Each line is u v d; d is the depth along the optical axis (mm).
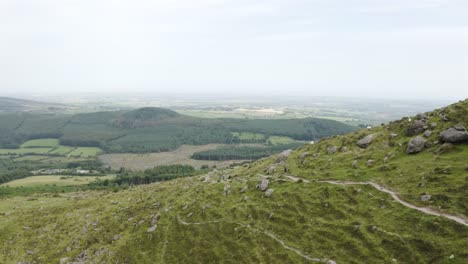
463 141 74000
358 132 109188
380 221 62156
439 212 57750
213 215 90438
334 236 64312
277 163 114500
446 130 78188
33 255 105500
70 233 115688
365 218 64750
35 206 161875
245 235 76438
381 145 91062
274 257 66000
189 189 119000
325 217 70750
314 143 118812
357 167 84500
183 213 98688
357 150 95062
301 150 117062
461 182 61438
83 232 112938
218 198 99688
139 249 89438
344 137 109062
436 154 74188
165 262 80000
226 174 126938
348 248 60125
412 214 59781
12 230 129625
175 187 131000
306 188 83438
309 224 70750
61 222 128625
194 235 85250
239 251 72375
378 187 71812
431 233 54656
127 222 109750
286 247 67188
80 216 130750
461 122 80938
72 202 159750
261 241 72312
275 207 81750
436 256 50688
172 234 89875
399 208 62750
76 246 104562
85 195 189375
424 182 66188
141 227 101750
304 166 99375
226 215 87750
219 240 79312
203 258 75625
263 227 76750
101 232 108625
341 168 87688
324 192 78062
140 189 157250
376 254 56125
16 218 142250
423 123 88438
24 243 116062
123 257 88375
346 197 73188
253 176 109438
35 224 132875
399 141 88312
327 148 105625
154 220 101438
